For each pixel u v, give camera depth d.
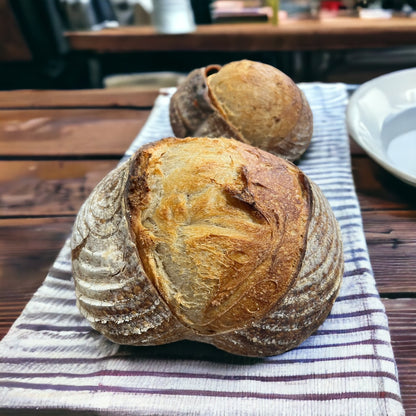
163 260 0.32
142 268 0.33
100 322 0.35
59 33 1.08
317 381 0.33
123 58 1.25
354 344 0.36
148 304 0.33
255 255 0.31
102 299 0.34
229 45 1.05
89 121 0.78
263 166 0.35
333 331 0.37
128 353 0.37
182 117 0.58
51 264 0.48
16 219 0.55
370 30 0.97
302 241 0.33
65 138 0.73
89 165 0.65
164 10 1.04
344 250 0.44
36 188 0.61
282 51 1.09
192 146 0.36
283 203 0.33
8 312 0.43
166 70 1.27
